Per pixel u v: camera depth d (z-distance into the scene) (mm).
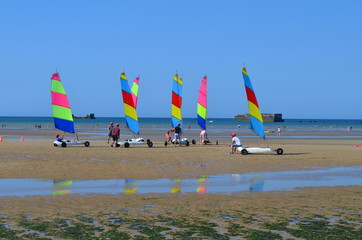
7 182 17516
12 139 49719
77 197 14367
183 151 32156
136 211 12273
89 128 97375
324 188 16672
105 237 9672
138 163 24141
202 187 16812
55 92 36031
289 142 49062
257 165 24281
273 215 11906
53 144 39000
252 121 31969
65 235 9789
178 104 41219
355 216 11836
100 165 22984
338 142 50156
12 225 10578
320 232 10234
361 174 21094
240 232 10180
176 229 10383
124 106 38438
